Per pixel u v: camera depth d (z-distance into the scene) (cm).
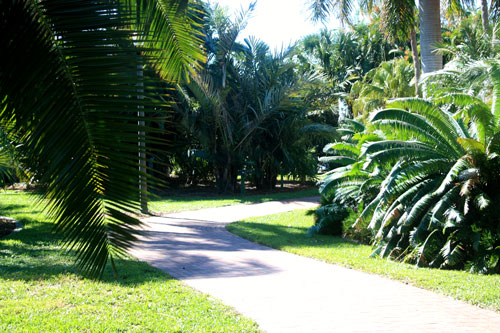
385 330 502
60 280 678
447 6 1670
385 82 2316
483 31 1405
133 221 264
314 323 523
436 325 519
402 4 1402
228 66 2273
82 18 261
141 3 405
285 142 2353
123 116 257
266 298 618
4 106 281
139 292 630
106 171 257
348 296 630
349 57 3512
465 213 792
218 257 884
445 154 915
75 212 258
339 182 1170
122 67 259
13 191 2064
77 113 254
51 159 256
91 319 519
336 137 2205
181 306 573
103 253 261
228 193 2336
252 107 2288
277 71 2236
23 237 1005
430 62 1334
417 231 848
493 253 790
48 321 510
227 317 534
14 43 262
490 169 861
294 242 1048
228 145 2228
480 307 585
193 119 2108
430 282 694
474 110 841
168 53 449
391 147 900
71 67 257
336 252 927
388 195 873
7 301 576
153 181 263
